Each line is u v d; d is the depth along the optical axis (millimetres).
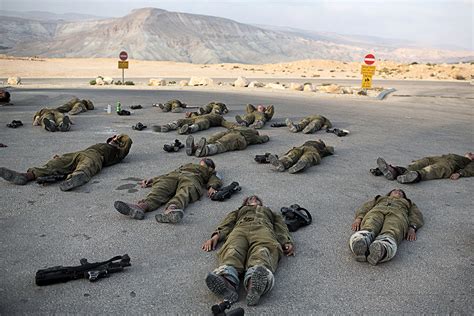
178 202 6379
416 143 12422
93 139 11406
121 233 5734
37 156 9438
